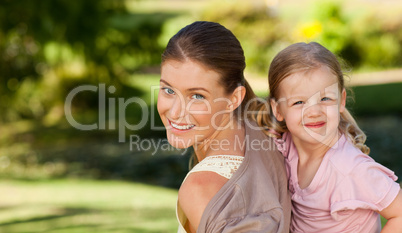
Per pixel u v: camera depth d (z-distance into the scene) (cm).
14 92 1964
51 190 1074
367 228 251
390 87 1881
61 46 1927
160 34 2025
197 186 209
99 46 1998
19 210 884
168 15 3788
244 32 2442
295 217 261
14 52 1903
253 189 213
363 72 2298
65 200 958
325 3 1923
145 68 2609
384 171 247
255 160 223
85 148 1571
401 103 1642
